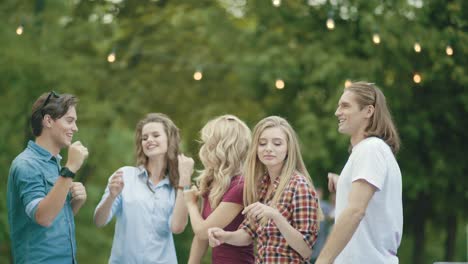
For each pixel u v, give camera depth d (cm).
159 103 1280
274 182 376
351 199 336
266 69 1051
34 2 1061
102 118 1112
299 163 379
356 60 1009
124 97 1223
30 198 358
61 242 371
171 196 450
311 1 1088
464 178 1014
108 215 424
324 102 1049
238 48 1166
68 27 1098
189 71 1264
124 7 1276
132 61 1256
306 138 995
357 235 345
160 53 1236
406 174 998
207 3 1281
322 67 1005
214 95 1287
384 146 345
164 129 448
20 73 995
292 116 1098
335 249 330
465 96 959
